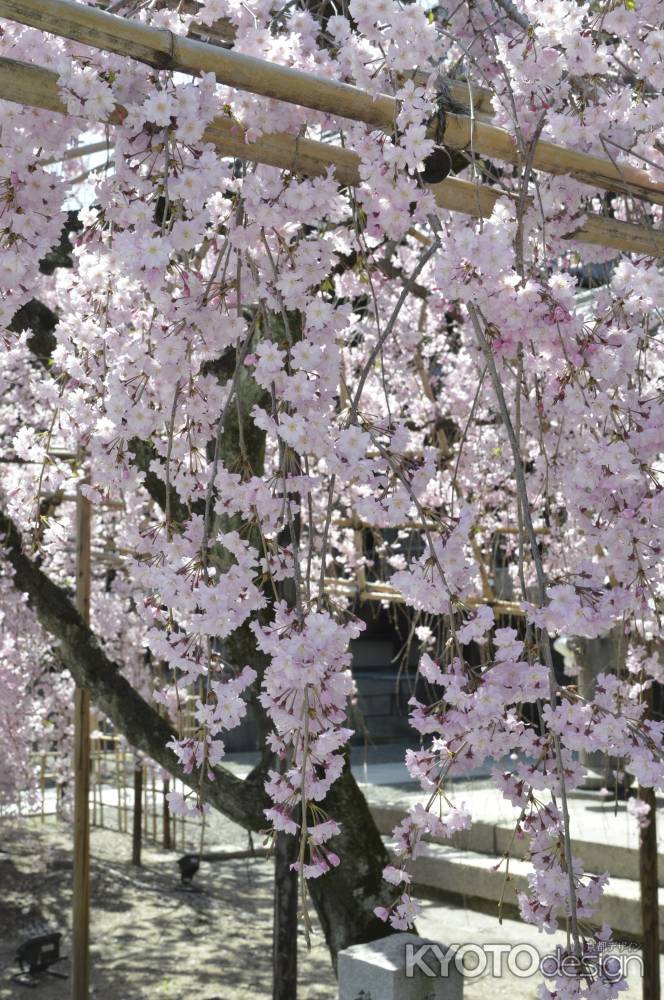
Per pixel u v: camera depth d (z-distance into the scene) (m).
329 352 1.78
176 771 4.85
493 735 1.73
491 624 1.64
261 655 4.44
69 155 3.36
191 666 1.68
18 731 7.67
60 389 2.36
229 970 6.74
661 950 6.28
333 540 5.92
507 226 1.96
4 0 1.51
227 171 1.75
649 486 1.98
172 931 7.59
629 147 2.11
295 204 1.83
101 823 10.99
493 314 1.70
